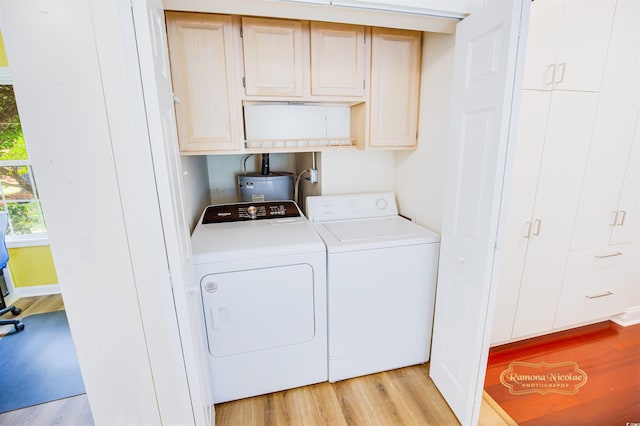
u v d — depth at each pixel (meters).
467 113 1.26
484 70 1.14
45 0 0.96
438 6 1.21
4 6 0.94
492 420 1.47
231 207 2.01
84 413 1.59
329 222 1.94
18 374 1.88
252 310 1.46
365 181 2.15
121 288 1.19
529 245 1.81
